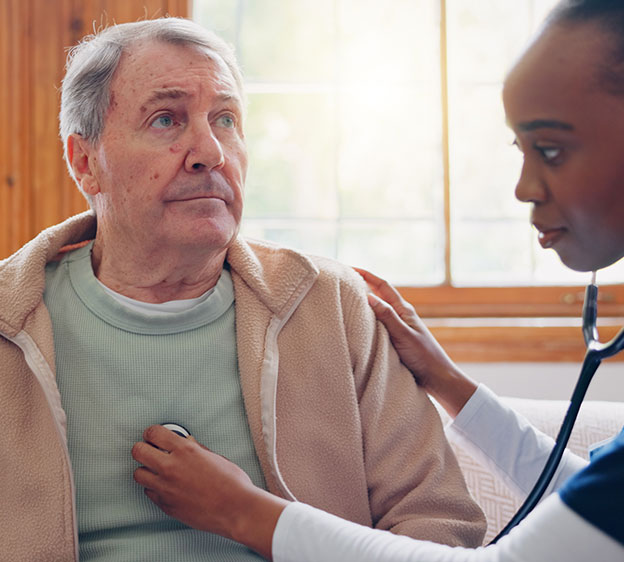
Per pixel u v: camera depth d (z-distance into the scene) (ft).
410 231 6.98
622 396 6.28
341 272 3.77
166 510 2.89
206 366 3.37
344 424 3.42
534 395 6.37
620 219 2.03
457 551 2.33
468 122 6.93
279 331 3.50
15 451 3.06
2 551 2.97
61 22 6.38
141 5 6.39
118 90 3.22
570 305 6.74
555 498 2.07
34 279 3.27
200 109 3.22
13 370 3.17
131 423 3.23
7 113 6.34
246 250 3.64
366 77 6.97
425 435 3.53
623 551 1.92
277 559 2.56
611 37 1.91
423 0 6.92
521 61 2.08
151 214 3.18
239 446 3.33
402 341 3.70
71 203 6.38
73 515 3.04
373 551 2.42
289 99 6.98
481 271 6.97
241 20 6.95
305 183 7.01
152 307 3.44
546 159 2.12
